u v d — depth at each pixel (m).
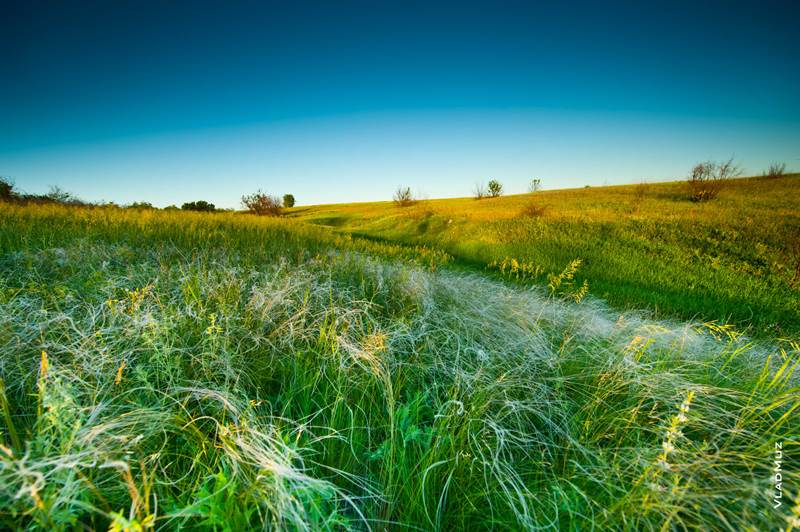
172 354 2.54
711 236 17.03
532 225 24.02
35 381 2.16
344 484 1.94
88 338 2.58
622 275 11.98
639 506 1.64
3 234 6.09
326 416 2.34
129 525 1.10
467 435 2.13
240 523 1.42
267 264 5.92
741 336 4.59
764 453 2.00
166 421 1.92
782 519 1.62
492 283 7.29
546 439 2.39
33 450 1.61
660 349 3.83
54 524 1.27
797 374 3.26
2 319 2.65
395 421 2.30
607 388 2.79
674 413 2.43
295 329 3.30
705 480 1.93
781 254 13.61
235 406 2.14
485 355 3.26
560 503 1.80
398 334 3.45
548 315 4.82
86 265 4.55
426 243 23.45
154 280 3.98
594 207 31.70
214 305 3.54
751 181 41.03
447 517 1.74
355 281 5.48
